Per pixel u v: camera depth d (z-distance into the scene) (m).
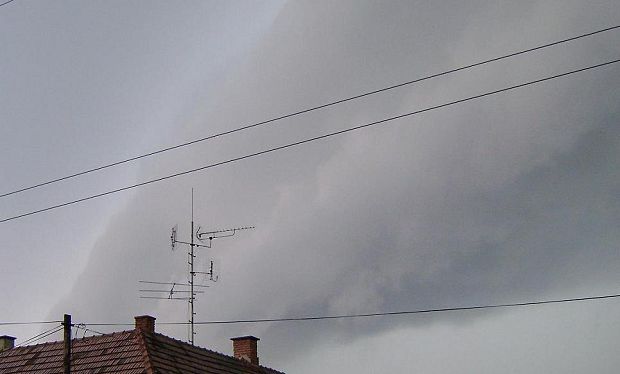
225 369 30.20
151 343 27.69
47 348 30.00
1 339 33.06
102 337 28.80
